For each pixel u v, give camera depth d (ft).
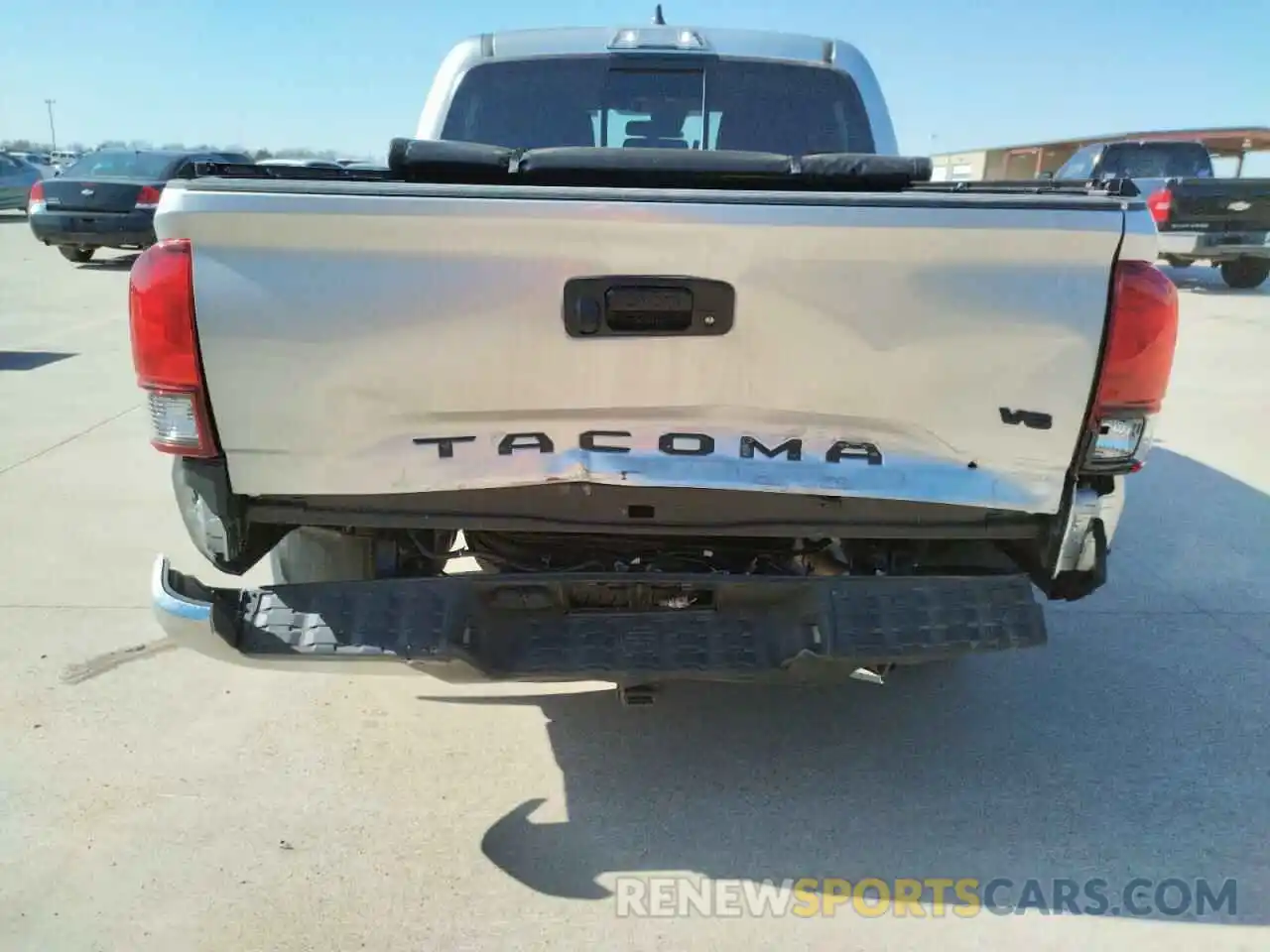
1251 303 43.45
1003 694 11.52
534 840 8.96
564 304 7.39
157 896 8.17
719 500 7.98
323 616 7.82
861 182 9.21
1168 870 8.64
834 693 11.55
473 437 7.73
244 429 7.66
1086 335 7.47
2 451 19.69
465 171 9.16
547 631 8.05
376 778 9.78
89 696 11.07
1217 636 12.91
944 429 7.69
